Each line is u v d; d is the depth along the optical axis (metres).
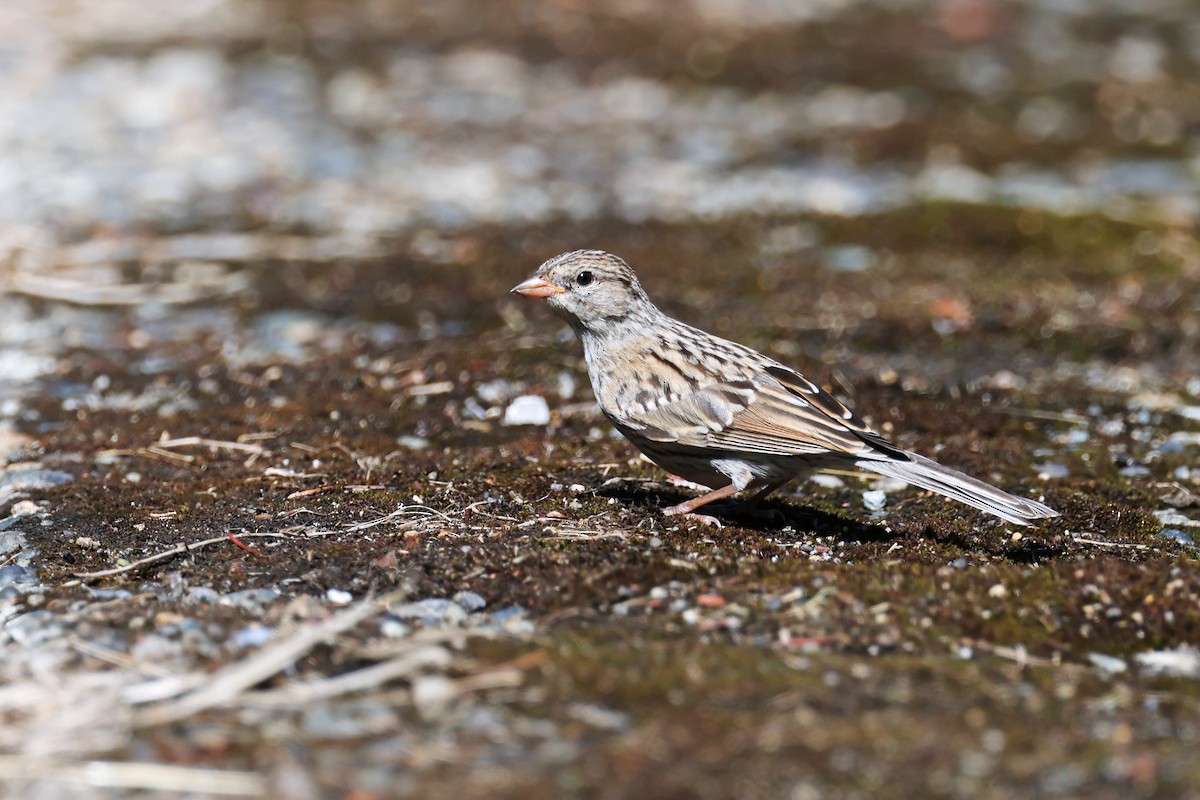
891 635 7.48
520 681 6.97
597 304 9.82
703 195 19.42
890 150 21.55
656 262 16.56
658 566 8.24
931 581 8.02
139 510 9.58
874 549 8.91
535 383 12.73
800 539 9.12
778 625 7.59
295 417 11.85
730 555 8.54
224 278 15.92
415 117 22.72
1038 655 7.34
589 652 7.26
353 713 6.70
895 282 15.96
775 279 15.98
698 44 26.97
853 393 12.71
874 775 6.17
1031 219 18.11
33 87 23.19
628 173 20.38
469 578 8.12
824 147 21.73
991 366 13.52
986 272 16.38
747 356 9.66
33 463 10.70
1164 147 21.98
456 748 6.41
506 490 9.91
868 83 25.12
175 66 24.47
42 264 16.20
